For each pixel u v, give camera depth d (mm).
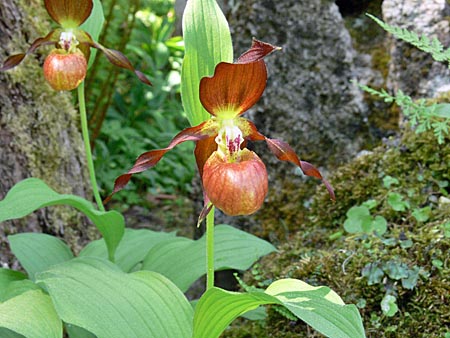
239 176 352
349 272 478
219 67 341
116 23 958
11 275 500
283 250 567
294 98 625
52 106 634
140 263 560
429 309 443
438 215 500
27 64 610
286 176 632
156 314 394
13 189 467
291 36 616
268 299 327
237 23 634
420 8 578
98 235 687
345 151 622
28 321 391
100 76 964
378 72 618
